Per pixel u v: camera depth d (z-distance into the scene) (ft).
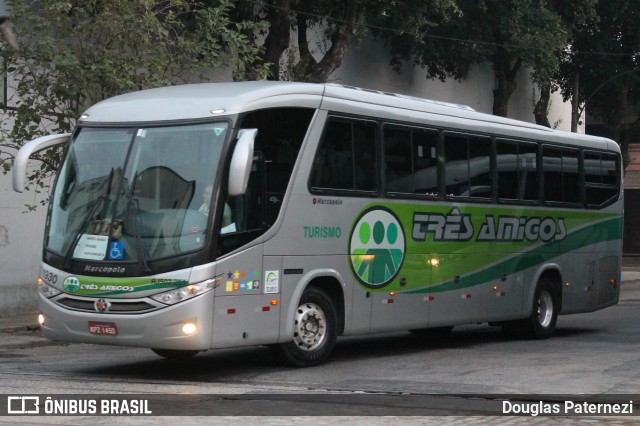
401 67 134.51
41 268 49.01
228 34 78.02
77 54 73.05
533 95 161.48
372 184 55.88
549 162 72.49
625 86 166.09
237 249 47.29
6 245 83.46
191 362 55.57
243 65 79.15
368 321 55.52
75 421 35.86
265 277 48.80
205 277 45.70
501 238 66.90
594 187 77.92
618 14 158.71
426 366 54.03
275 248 49.39
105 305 46.50
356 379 48.42
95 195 48.16
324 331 53.16
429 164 60.49
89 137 49.70
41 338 69.92
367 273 55.31
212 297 45.93
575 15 136.05
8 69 72.59
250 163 45.27
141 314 45.75
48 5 71.92
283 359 51.65
